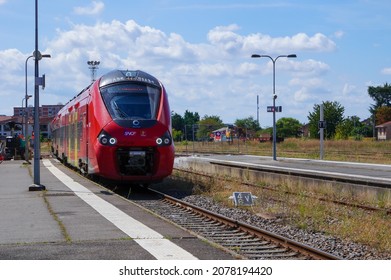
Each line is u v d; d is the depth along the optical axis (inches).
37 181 881.5
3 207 677.9
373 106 6225.4
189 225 579.8
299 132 5890.8
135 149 853.2
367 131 5039.4
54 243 444.1
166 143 866.8
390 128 4712.1
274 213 665.0
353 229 552.1
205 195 877.2
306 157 2041.1
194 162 1561.3
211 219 615.8
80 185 952.3
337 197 850.1
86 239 458.0
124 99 882.1
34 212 629.9
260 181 1091.9
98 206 676.1
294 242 445.1
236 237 511.5
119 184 986.7
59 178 1114.1
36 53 882.8
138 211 630.5
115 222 549.0
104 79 922.7
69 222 551.8
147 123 860.0
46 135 4522.6
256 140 3887.8
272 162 1747.0
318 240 517.7
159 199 817.5
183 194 904.3
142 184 978.1
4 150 2262.6
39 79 882.8
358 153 2202.3
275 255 432.1
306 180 963.3
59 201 730.2
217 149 2977.4
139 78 913.5
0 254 406.9
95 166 881.5
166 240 453.1
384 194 770.2
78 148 1105.4
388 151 2303.2
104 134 856.9
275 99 1866.4
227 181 1069.1
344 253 466.0
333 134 4050.2
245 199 738.8
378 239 504.1
